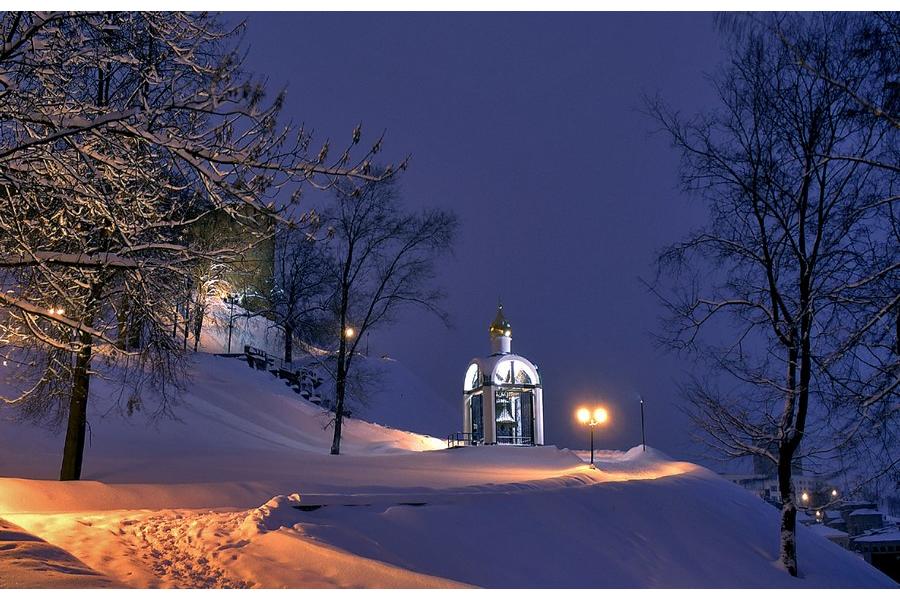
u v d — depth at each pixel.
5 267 11.13
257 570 10.10
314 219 9.62
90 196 10.82
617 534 17.19
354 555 10.81
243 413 37.28
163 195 12.21
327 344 54.06
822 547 20.95
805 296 15.66
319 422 41.09
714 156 17.47
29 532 10.59
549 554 14.98
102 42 10.89
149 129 10.47
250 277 45.00
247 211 10.13
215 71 9.09
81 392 19.70
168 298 14.82
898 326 11.95
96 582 8.16
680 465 32.28
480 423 46.00
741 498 23.53
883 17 12.12
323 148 9.36
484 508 16.11
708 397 17.89
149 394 32.12
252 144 9.23
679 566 16.41
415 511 14.84
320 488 20.12
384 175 9.73
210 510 14.66
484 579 12.87
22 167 10.59
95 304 15.41
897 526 42.47
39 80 10.66
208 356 44.66
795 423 16.83
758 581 16.50
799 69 14.27
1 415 25.39
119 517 13.27
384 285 35.19
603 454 44.78
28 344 15.55
